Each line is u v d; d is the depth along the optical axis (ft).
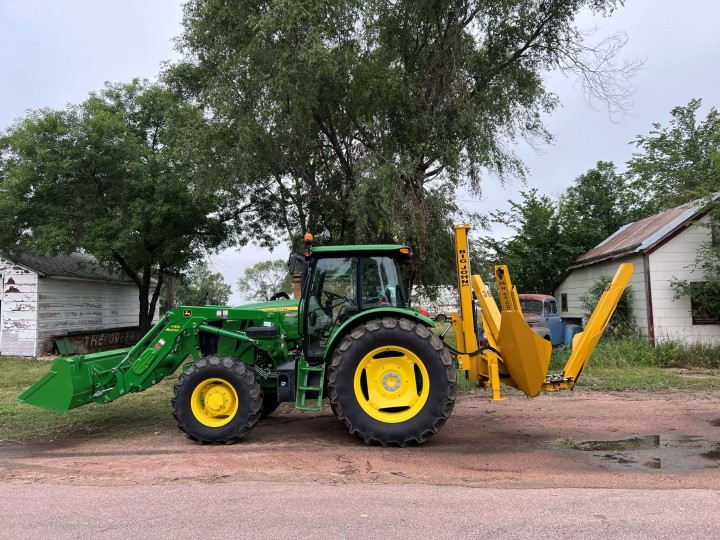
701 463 17.44
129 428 24.26
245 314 23.39
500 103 48.01
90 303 69.51
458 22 44.37
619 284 21.94
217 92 42.22
